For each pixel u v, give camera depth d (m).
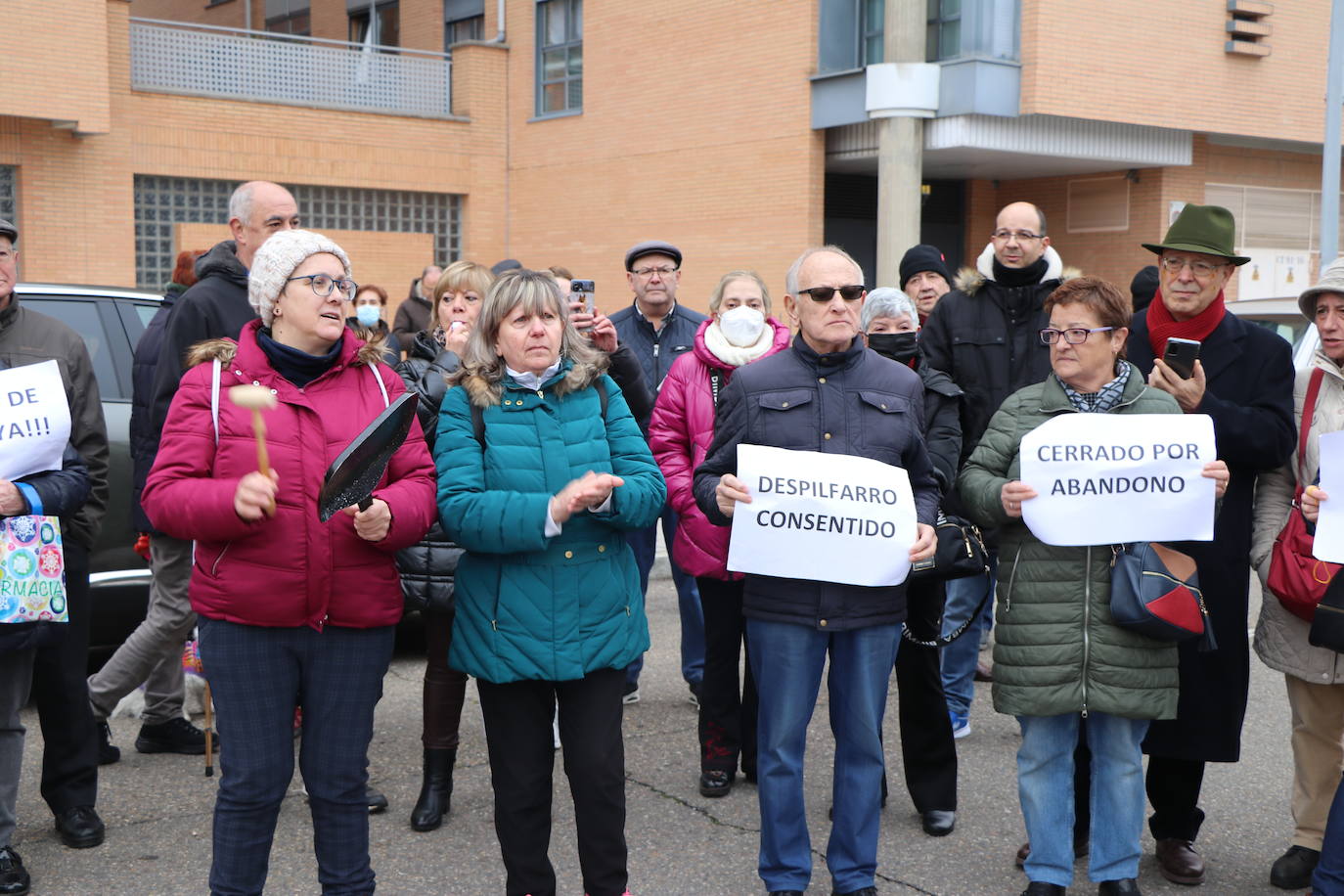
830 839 3.93
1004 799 4.86
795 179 17.94
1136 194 19.02
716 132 19.00
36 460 3.84
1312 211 20.84
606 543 3.61
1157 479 3.69
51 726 4.30
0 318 4.15
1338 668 3.99
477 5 22.89
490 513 3.40
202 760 5.21
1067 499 3.69
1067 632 3.75
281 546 3.27
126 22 18.34
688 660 5.98
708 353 5.00
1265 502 4.23
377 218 21.34
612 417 3.73
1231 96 18.23
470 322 4.68
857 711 3.85
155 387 4.49
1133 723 3.83
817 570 3.74
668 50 19.64
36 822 4.55
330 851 3.45
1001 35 16.28
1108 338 3.82
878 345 4.61
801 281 3.87
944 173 19.55
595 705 3.59
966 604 5.50
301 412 3.35
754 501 3.72
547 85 21.88
